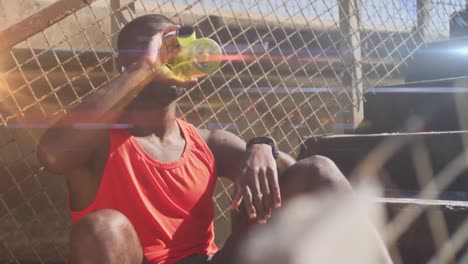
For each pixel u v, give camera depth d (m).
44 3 4.38
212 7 4.77
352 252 2.38
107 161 2.51
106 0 4.08
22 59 4.29
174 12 4.60
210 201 2.69
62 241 4.73
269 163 2.46
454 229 2.89
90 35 4.41
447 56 4.59
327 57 4.60
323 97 5.31
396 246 3.12
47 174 4.66
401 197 3.45
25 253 4.61
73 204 2.62
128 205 2.50
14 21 4.26
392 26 5.29
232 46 4.70
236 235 2.45
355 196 2.44
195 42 2.53
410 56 4.81
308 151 4.28
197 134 2.77
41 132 4.48
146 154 2.55
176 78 2.58
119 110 2.53
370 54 4.95
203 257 2.57
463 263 2.85
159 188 2.53
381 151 3.87
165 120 2.67
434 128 4.14
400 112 4.37
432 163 3.64
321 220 2.39
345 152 4.07
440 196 3.38
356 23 4.69
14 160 4.33
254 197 2.39
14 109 4.35
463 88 3.95
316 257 2.35
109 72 4.50
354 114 4.63
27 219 4.62
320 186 2.41
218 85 5.01
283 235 2.38
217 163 2.85
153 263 2.48
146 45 2.54
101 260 2.09
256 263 2.35
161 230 2.51
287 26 5.16
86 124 2.45
